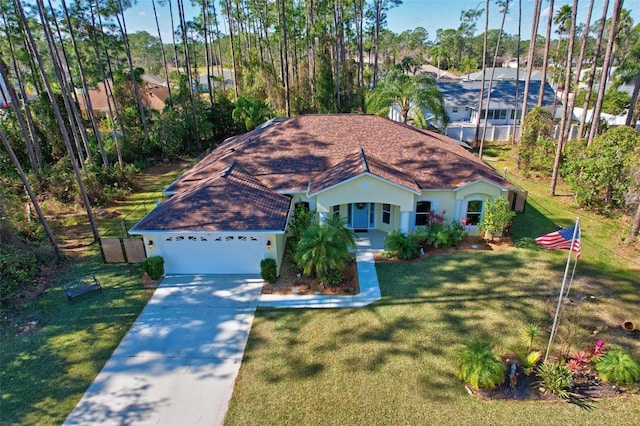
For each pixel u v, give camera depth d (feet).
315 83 171.63
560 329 42.27
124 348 41.68
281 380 36.78
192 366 38.96
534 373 36.17
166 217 54.19
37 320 46.42
